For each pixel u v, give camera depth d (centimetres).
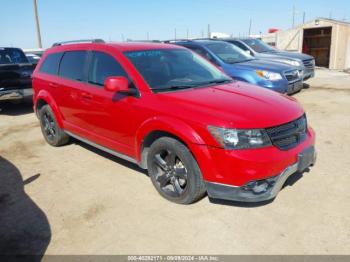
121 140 442
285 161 339
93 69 484
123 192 421
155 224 350
